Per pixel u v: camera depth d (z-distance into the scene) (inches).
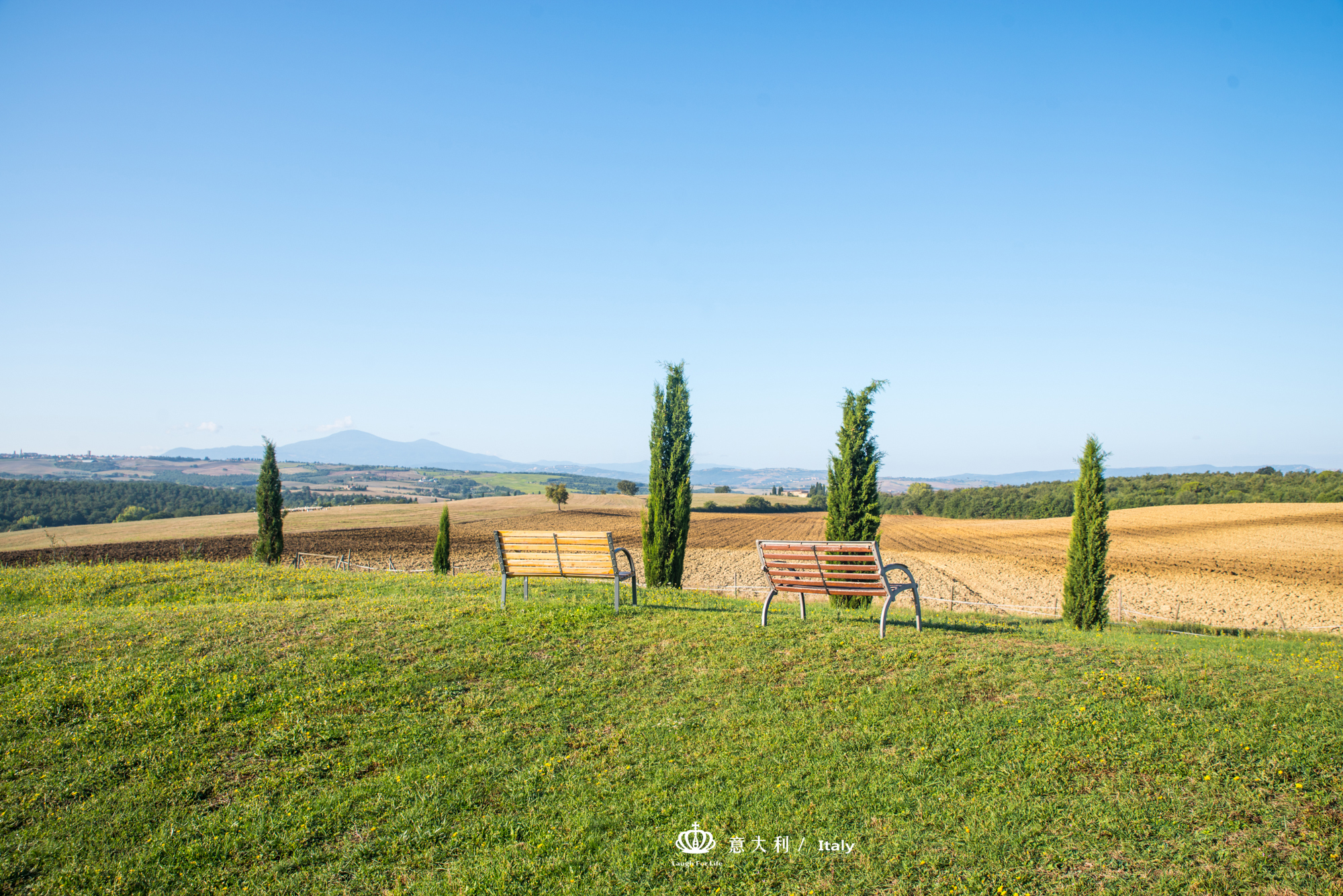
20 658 281.7
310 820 185.6
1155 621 821.2
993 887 155.0
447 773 205.3
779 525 3134.8
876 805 185.9
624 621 331.0
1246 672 263.3
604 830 179.6
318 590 474.6
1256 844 162.7
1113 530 2321.6
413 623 325.1
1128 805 180.1
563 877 162.6
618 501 4864.7
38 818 185.9
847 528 597.3
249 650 289.6
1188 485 3565.5
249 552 1871.3
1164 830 169.8
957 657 278.5
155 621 332.5
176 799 195.5
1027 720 224.2
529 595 431.2
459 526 2832.2
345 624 324.5
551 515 3553.2
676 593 488.1
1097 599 573.9
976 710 232.5
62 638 305.9
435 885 161.0
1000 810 180.5
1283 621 956.0
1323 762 193.6
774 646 296.5
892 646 293.1
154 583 504.1
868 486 595.8
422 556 1766.7
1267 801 179.2
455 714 240.7
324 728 231.3
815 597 573.0
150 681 261.1
